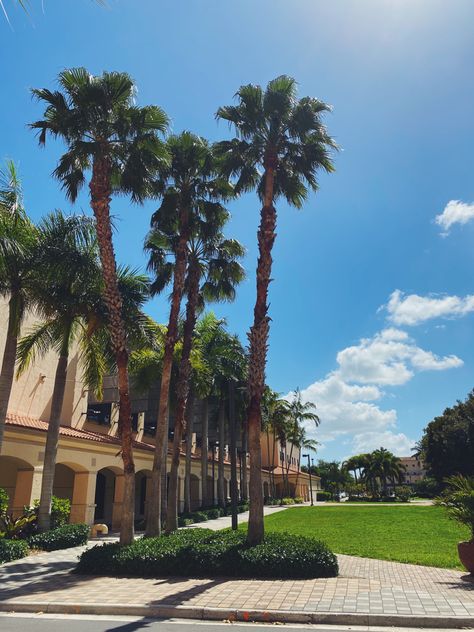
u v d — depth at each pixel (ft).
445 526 78.64
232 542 38.14
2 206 44.50
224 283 65.31
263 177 50.98
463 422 166.20
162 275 65.36
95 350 57.62
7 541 45.24
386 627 22.70
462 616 22.74
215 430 150.51
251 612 24.23
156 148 48.78
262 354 41.91
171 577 33.73
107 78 46.55
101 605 26.21
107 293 44.98
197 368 89.61
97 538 67.82
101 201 45.83
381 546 54.44
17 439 59.62
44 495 53.31
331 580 31.78
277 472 228.43
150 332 54.65
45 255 47.98
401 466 273.33
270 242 44.11
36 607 26.91
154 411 121.49
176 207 58.44
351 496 244.42
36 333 55.93
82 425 88.94
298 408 212.02
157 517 49.65
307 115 46.91
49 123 47.42
